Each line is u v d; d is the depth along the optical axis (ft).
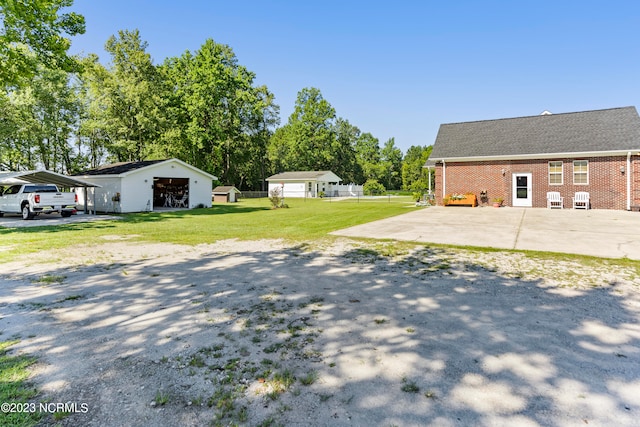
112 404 7.48
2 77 46.57
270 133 183.01
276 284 16.89
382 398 7.64
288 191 159.84
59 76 89.10
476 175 69.82
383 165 249.14
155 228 40.78
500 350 9.87
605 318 12.14
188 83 116.16
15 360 9.47
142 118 95.71
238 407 7.36
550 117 71.05
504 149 67.67
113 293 15.64
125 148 100.01
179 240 31.14
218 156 127.65
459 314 12.70
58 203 55.83
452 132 78.43
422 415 7.02
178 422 6.84
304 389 8.05
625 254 22.70
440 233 33.35
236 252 25.21
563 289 15.51
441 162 73.00
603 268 19.11
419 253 23.89
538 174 64.49
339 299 14.57
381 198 139.03
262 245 28.07
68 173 105.60
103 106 99.14
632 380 8.26
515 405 7.33
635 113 62.64
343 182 216.95
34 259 23.17
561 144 63.57
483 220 44.34
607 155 58.90
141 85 96.02
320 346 10.29
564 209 60.23
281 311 13.23
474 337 10.75
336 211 64.75
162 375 8.70
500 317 12.35
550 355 9.54
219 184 138.72
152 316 12.82
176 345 10.43
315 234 33.78
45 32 46.26
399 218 48.26
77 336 11.09
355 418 6.95
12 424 6.73
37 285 16.98
